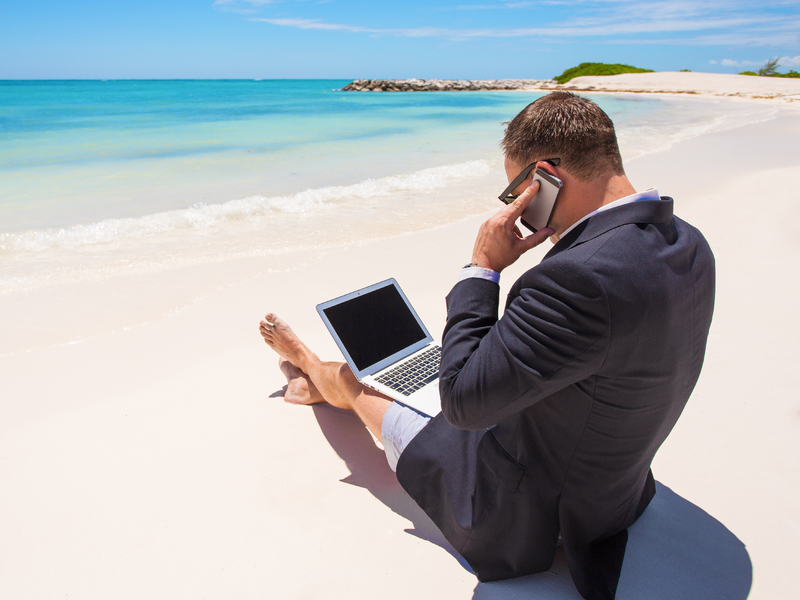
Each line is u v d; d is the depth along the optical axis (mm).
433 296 3498
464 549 1495
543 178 1168
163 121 17969
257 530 1699
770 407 2275
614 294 962
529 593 1445
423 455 1570
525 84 63219
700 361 1178
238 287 3631
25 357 2727
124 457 2027
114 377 2570
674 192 6180
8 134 13500
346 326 2064
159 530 1697
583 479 1228
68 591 1493
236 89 64812
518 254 1274
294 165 8844
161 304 3361
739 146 10500
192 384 2523
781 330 2914
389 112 22922
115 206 5953
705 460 1982
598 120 1136
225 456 2043
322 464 2016
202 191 6762
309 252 4332
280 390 2488
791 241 4312
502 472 1331
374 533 1692
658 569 1529
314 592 1481
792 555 1582
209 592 1488
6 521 1725
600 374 1044
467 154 10109
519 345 1059
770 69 52219
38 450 2059
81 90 56500
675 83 42875
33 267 3965
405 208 5832
